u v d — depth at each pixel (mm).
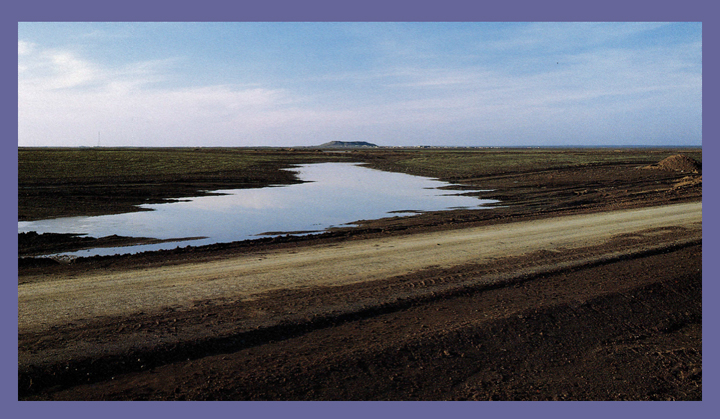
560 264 11539
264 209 23469
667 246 13219
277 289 9625
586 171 44281
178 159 60344
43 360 6371
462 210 23062
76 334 7203
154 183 34594
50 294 9211
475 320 8188
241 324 7711
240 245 14430
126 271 11156
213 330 7441
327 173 49781
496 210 22891
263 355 6891
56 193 27328
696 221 17219
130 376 6301
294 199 27750
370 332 7723
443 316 8414
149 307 8453
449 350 7289
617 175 39844
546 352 7586
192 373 6363
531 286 10102
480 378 6738
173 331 7375
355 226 18547
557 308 8820
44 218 20047
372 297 9133
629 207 21891
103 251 14023
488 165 55531
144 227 18203
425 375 6668
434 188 34469
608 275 10836
